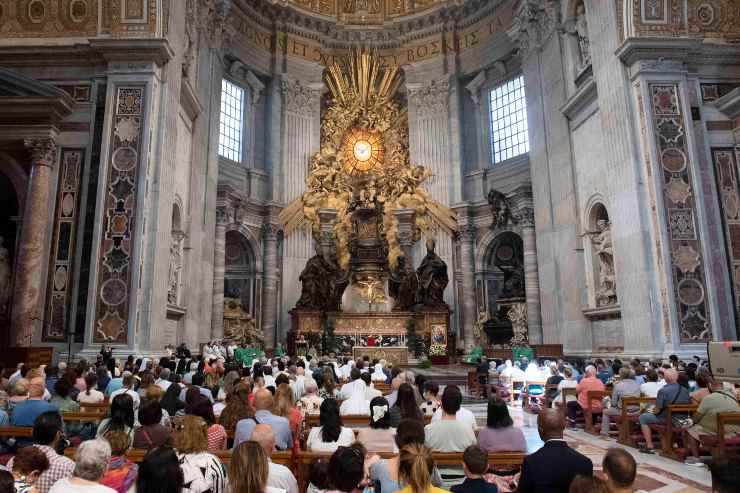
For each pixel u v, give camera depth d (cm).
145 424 420
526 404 1131
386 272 2406
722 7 1328
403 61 2609
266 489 286
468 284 2292
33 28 1250
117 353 1068
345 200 2472
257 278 2261
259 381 676
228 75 2272
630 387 792
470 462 294
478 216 2342
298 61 2500
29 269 1125
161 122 1213
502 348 1953
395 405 532
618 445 751
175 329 1466
